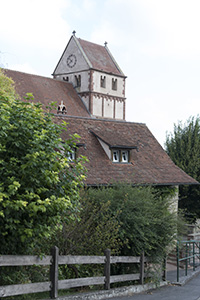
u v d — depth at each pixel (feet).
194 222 99.30
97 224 38.42
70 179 28.27
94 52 204.44
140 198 40.73
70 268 35.88
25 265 28.45
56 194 26.84
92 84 193.88
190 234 68.85
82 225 36.01
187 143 101.76
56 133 27.86
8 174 24.34
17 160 24.16
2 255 24.25
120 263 40.65
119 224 38.70
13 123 25.05
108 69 203.62
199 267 60.44
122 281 39.93
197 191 97.45
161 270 44.83
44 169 25.04
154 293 38.65
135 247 39.93
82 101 194.80
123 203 39.06
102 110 199.31
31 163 23.89
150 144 79.56
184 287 43.19
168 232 42.16
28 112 26.35
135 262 39.55
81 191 38.99
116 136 71.31
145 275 41.68
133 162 70.18
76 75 198.18
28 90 163.73
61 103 171.94
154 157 76.13
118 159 68.28
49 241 34.27
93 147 67.10
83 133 68.74
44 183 25.84
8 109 25.48
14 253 26.27
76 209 28.94
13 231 24.75
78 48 198.18
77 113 184.14
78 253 35.91
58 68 204.54
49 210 25.99
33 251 30.50
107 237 36.81
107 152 67.10
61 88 185.47
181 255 59.98
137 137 78.64
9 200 23.58
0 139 24.30
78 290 34.40
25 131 25.05
